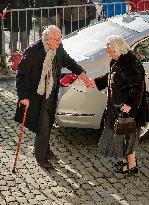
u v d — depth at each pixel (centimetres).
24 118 713
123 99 664
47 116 721
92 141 827
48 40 683
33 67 694
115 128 679
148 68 780
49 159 754
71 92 770
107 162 762
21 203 655
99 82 722
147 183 709
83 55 798
